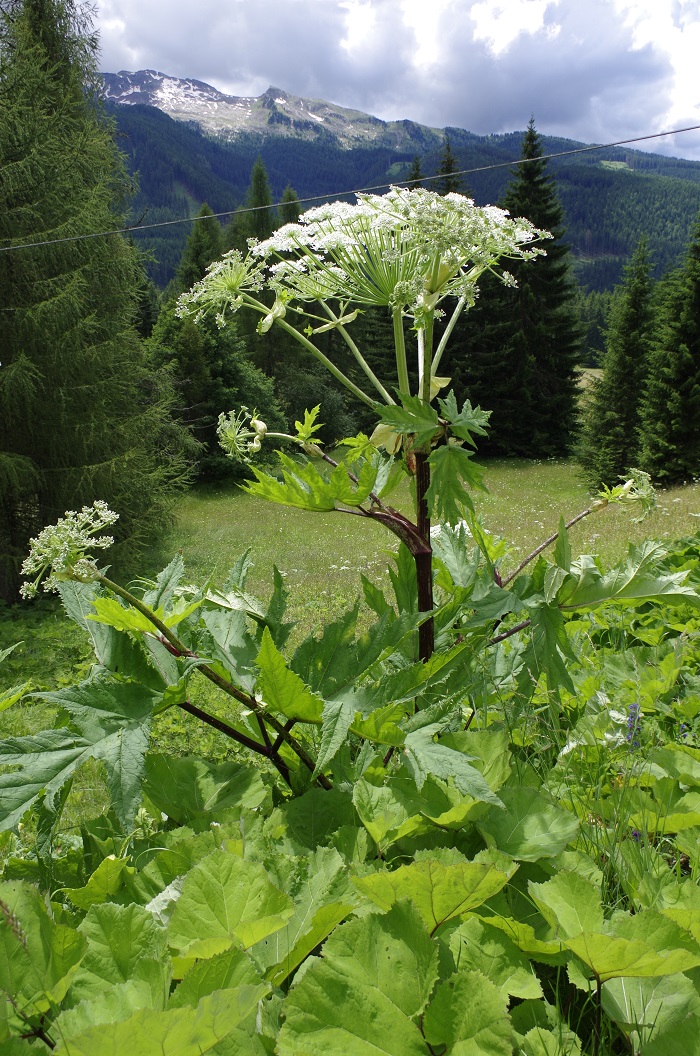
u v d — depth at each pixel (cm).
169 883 129
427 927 108
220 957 92
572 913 118
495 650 227
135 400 1639
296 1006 90
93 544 145
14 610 1210
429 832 147
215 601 179
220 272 200
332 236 185
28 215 1338
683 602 181
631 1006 104
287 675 142
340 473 172
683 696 243
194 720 345
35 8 1681
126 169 1733
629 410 2634
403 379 189
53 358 1334
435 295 193
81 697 138
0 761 126
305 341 199
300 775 173
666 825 155
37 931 98
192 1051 78
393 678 153
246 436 185
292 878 123
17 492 1307
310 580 1079
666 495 1769
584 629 310
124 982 98
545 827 141
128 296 1580
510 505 1855
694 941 106
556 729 201
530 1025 104
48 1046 90
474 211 182
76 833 184
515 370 3288
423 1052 88
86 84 1772
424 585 188
